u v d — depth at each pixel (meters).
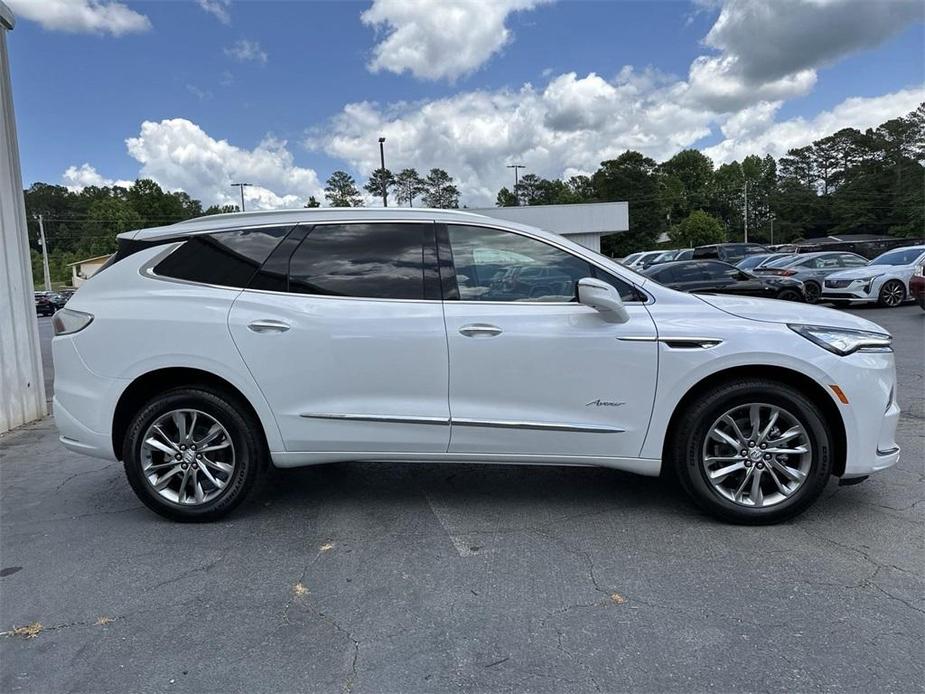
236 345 3.65
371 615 2.79
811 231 92.31
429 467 4.84
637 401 3.56
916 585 2.93
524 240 3.75
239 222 3.87
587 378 3.56
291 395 3.67
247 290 3.73
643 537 3.50
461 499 4.14
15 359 6.57
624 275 3.71
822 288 15.68
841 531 3.51
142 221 91.31
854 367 3.45
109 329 3.74
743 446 3.56
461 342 3.58
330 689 2.32
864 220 84.56
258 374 3.66
